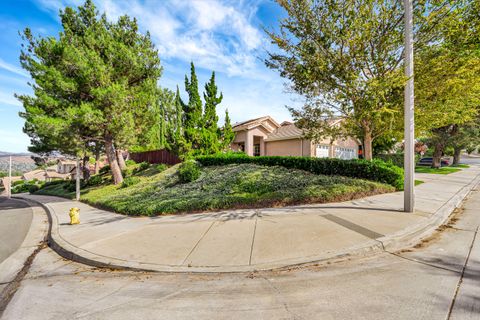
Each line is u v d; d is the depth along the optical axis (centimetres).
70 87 1191
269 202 768
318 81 757
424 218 573
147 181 1370
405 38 598
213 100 1614
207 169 1362
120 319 266
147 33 1483
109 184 1650
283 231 515
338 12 659
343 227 518
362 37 648
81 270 422
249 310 269
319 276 339
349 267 363
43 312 287
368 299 277
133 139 1499
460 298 270
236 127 2098
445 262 365
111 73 1277
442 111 859
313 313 256
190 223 629
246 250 432
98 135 1474
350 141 2114
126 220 738
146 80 1411
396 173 942
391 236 458
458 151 2873
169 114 1911
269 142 2086
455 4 612
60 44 1216
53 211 1049
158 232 571
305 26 688
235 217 655
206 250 444
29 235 715
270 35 730
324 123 940
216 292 314
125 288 340
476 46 605
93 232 621
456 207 735
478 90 766
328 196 774
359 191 830
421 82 687
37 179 4312
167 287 336
